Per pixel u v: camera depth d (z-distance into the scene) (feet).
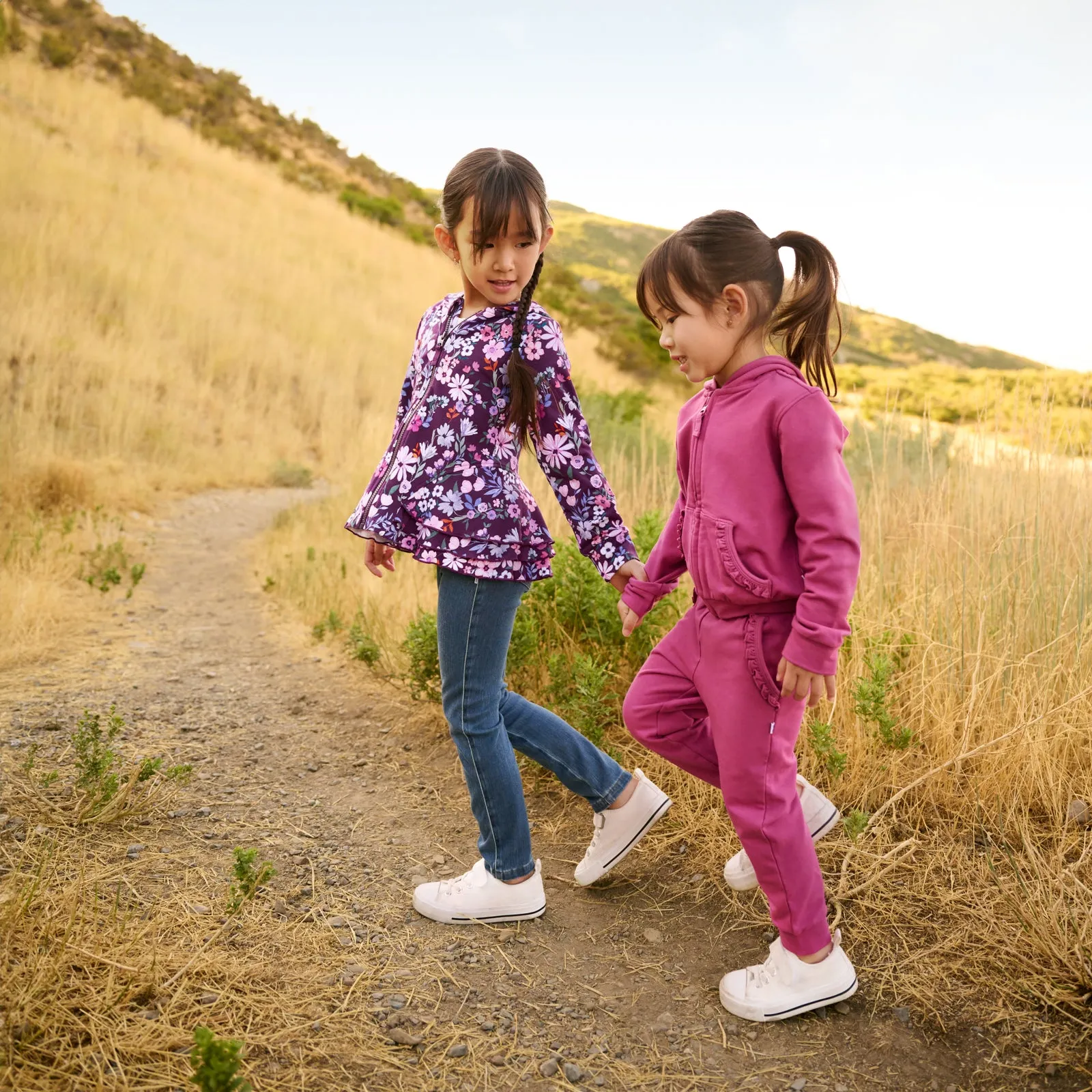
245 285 61.31
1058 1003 6.10
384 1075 5.36
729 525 5.88
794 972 6.08
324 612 17.62
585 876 7.66
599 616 10.76
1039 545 10.35
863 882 7.47
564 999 6.26
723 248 5.82
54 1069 4.91
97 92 90.17
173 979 5.87
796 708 6.03
